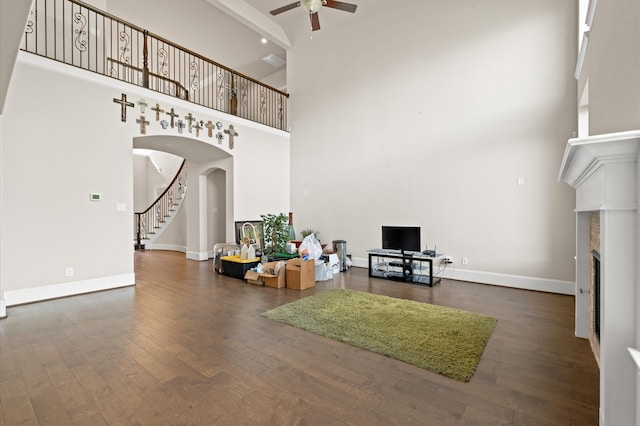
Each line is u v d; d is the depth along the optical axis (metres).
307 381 2.07
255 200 6.85
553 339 2.73
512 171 4.56
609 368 1.34
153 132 5.09
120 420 1.68
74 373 2.16
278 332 2.89
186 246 8.18
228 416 1.72
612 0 1.52
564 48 4.16
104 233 4.48
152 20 7.28
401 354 2.42
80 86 4.27
